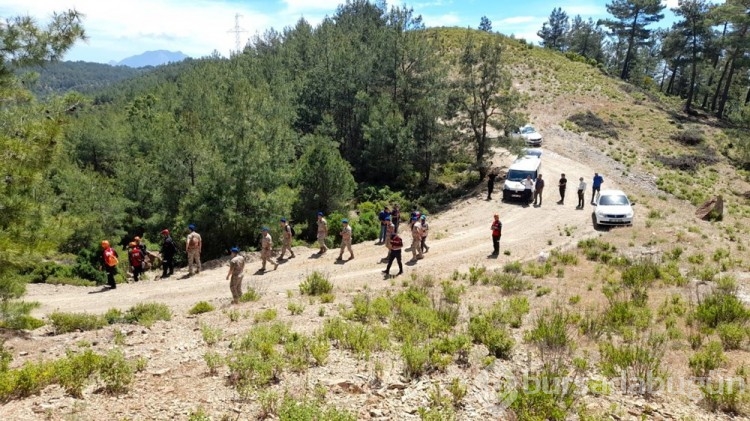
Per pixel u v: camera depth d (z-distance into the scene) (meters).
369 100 37.34
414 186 35.00
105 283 19.64
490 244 20.56
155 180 32.53
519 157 31.38
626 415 6.89
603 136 42.75
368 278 16.62
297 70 47.44
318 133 37.31
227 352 8.91
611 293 13.26
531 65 63.22
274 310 11.87
